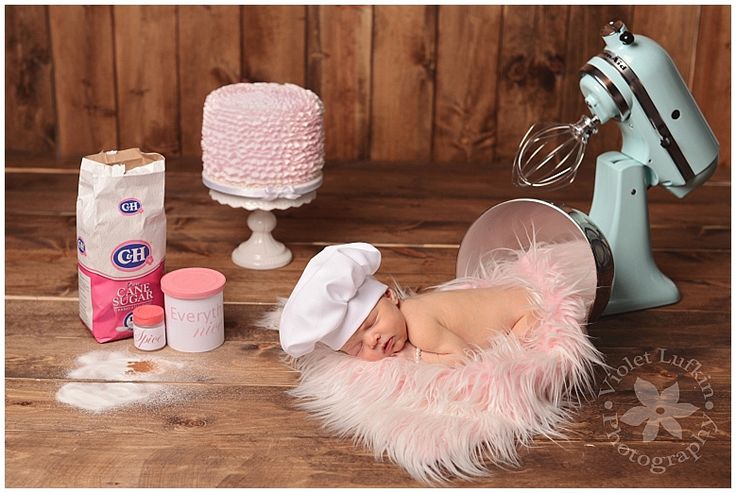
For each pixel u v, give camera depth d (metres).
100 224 1.71
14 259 2.12
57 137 2.83
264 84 2.14
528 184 2.01
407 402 1.53
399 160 2.86
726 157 2.84
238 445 1.48
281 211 2.44
